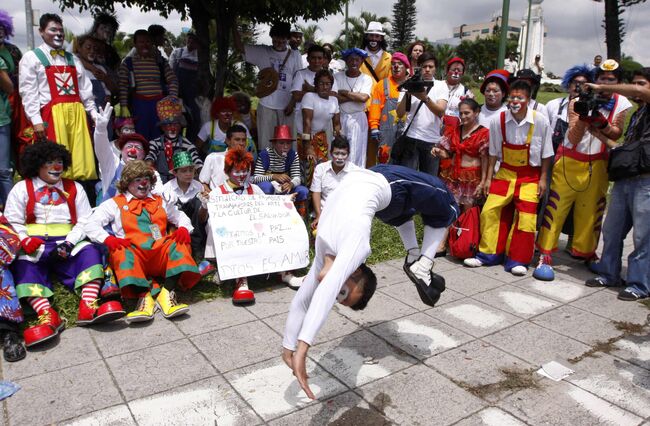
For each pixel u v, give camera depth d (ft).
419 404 9.06
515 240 15.99
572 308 13.34
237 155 14.44
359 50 19.77
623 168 13.62
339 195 8.41
